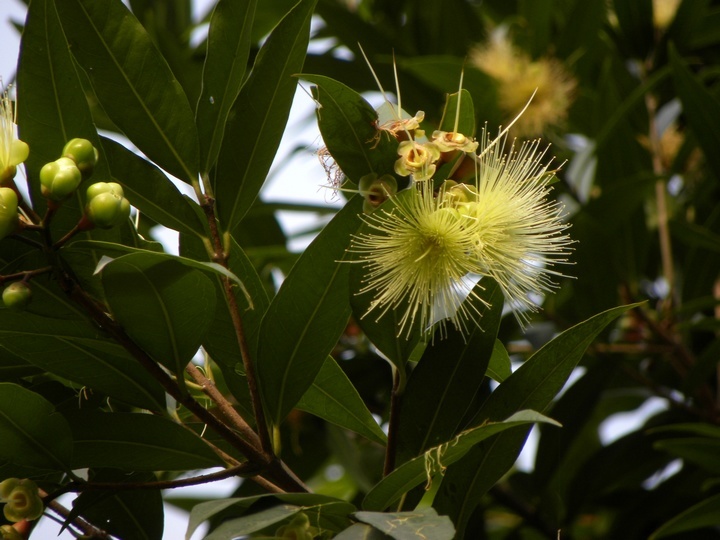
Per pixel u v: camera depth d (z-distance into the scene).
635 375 1.85
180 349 1.46
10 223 1.41
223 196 1.50
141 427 1.49
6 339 1.48
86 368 1.49
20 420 1.46
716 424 1.85
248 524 1.41
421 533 1.38
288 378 1.49
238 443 1.47
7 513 1.46
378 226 1.48
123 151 1.49
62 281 1.43
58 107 1.45
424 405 1.51
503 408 1.50
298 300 1.48
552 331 1.82
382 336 1.49
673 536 1.82
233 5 1.51
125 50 1.49
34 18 1.44
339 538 1.41
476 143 1.48
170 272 1.44
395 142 1.49
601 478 1.86
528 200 1.49
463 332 1.52
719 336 1.81
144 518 1.54
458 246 1.48
